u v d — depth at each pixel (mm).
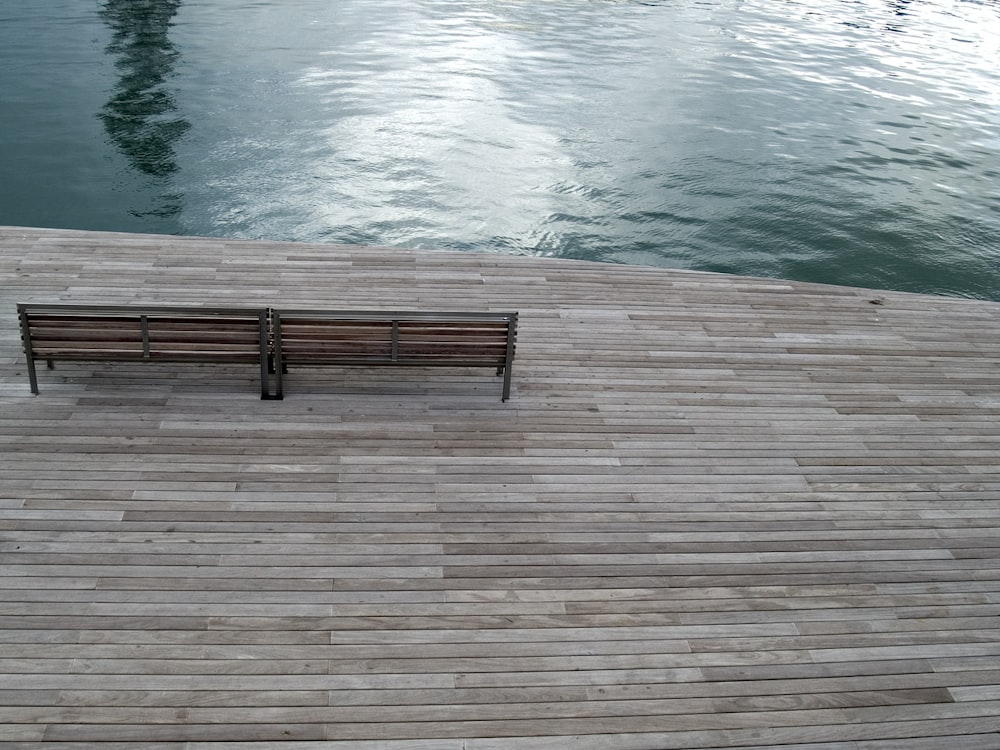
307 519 6141
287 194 16750
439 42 29141
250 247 10203
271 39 27875
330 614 5355
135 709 4656
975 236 17516
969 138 23547
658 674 5125
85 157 17906
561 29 32562
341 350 7430
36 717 4570
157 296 8992
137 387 7539
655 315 9555
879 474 7203
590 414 7664
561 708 4859
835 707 5012
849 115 24906
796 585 5914
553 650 5230
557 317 9305
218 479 6473
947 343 9531
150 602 5336
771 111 24688
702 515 6512
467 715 4781
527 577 5781
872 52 32875
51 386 7457
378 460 6832
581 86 25406
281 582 5570
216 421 7148
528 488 6645
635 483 6805
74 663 4895
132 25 28172
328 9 32938
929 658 5402
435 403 7641
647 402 7926
